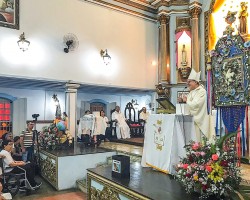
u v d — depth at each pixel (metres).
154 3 10.66
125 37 10.03
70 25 8.67
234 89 3.90
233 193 2.59
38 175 7.66
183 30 10.09
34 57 7.91
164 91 10.12
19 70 7.62
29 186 5.88
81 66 8.85
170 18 10.50
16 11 7.63
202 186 2.61
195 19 9.84
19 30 7.68
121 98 13.80
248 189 2.75
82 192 6.12
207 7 9.70
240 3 8.43
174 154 3.47
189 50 10.06
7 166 5.65
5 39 7.43
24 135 7.38
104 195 3.52
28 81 8.38
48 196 5.81
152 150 3.93
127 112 13.56
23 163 5.82
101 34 9.38
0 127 10.43
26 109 10.81
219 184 2.58
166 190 2.89
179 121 3.53
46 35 8.17
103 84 9.34
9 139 6.71
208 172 2.62
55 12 8.39
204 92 3.78
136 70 10.27
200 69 9.78
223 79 4.05
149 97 13.55
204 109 3.77
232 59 3.94
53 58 8.28
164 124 3.70
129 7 10.16
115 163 3.56
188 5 10.26
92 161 6.82
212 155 2.74
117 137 10.20
